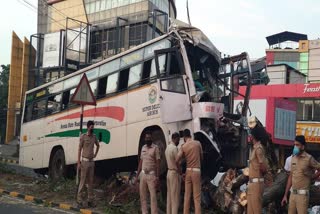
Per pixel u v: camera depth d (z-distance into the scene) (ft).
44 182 46.06
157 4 153.69
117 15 152.25
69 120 51.55
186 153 29.66
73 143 50.31
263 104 90.58
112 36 151.33
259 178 25.88
